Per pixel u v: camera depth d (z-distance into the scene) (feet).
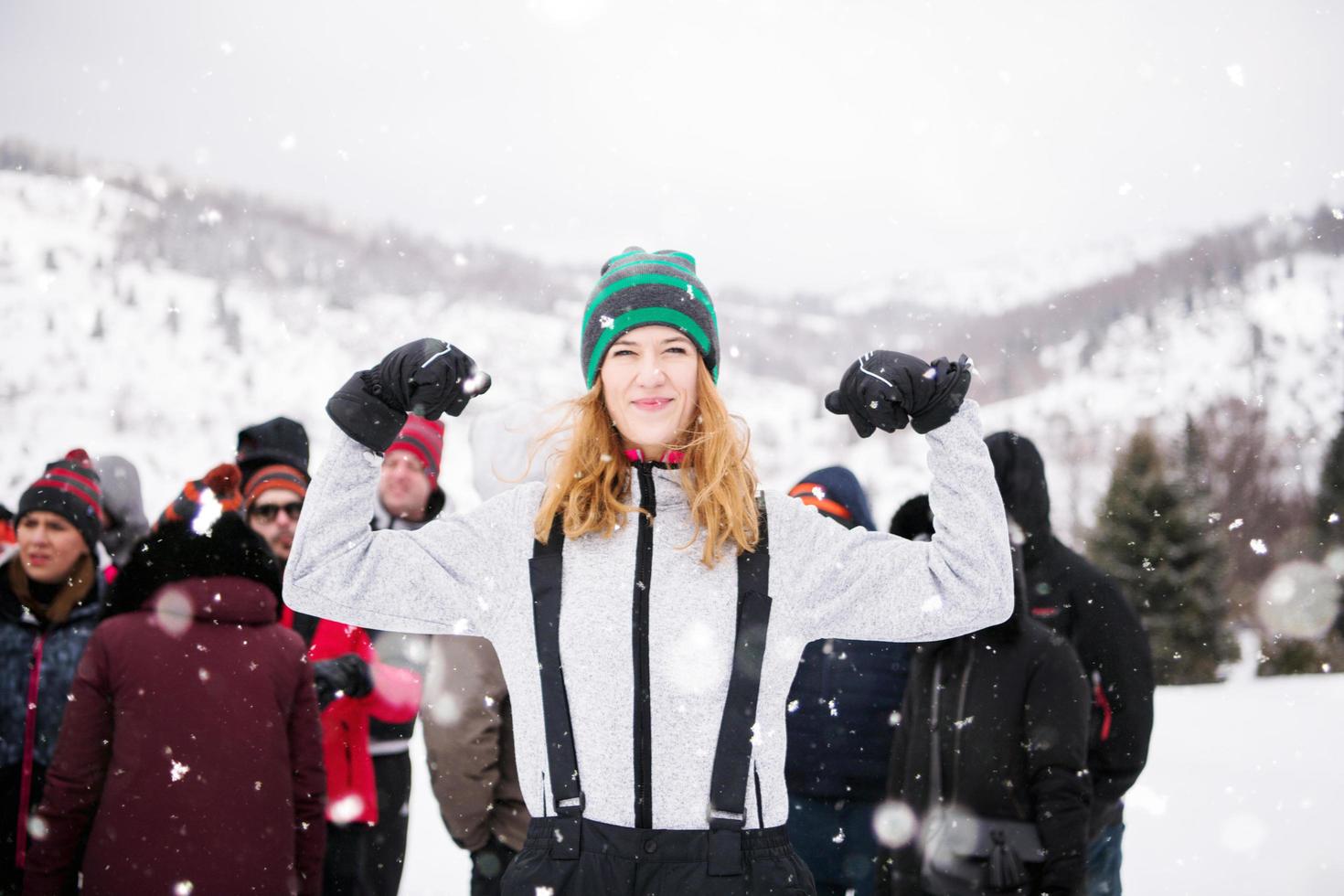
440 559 5.68
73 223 411.34
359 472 5.62
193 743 8.35
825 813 9.95
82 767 8.36
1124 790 9.91
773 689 5.38
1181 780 26.04
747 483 5.81
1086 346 330.13
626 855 5.03
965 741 8.64
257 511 11.75
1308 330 214.69
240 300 364.38
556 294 345.72
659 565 5.55
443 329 307.17
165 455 235.40
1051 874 8.24
